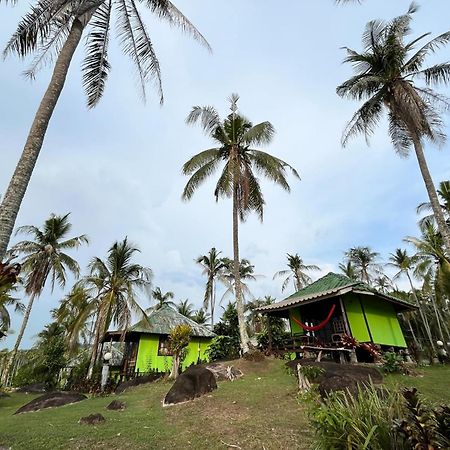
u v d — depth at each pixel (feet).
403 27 55.01
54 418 29.76
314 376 31.99
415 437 11.35
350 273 135.23
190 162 63.52
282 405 28.63
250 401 30.27
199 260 123.24
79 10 24.99
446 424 11.57
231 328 72.02
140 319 72.43
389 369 39.17
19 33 24.48
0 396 60.13
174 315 88.38
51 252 87.35
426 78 53.78
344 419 13.14
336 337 52.54
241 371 43.83
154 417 27.91
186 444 20.97
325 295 51.80
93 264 77.10
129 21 29.50
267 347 58.03
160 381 52.08
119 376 73.36
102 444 21.15
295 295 69.10
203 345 83.92
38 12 24.20
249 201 66.33
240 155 65.51
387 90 55.06
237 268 58.18
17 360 116.06
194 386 34.55
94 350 69.87
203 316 145.07
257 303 131.85
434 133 52.60
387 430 12.14
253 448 19.89
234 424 24.59
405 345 59.31
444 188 83.51
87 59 27.81
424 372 41.83
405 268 120.78
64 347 82.28
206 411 28.63
